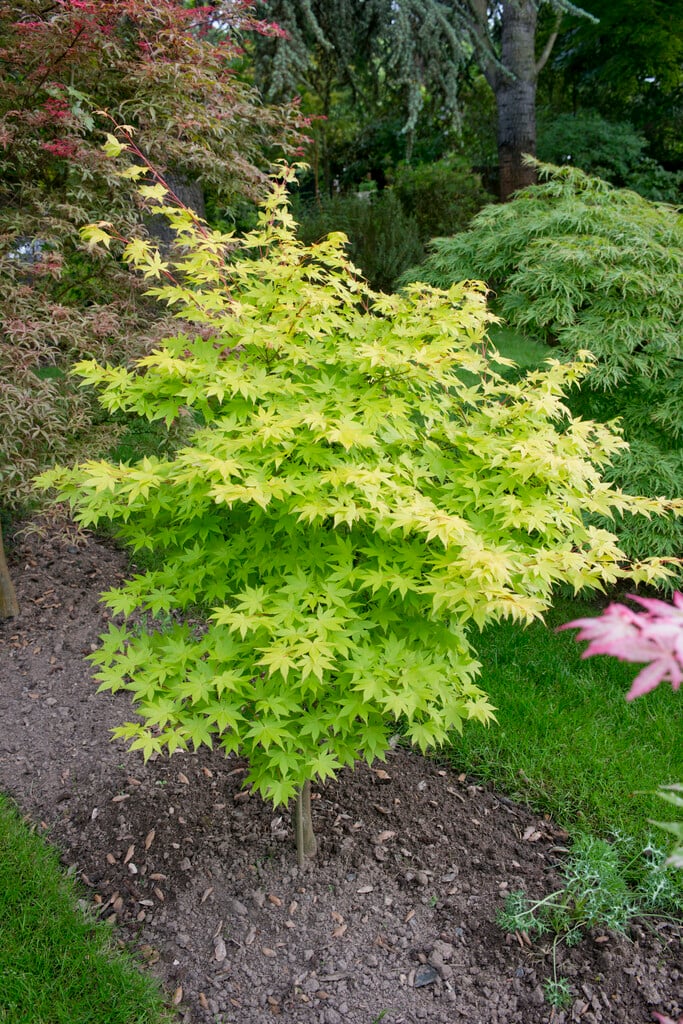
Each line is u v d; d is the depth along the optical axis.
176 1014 2.23
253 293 2.48
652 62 13.52
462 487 2.37
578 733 3.45
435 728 2.42
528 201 5.29
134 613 4.31
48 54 4.11
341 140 14.54
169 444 4.84
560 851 2.84
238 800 3.06
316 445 2.22
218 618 2.07
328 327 2.41
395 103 11.45
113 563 4.89
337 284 2.50
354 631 2.16
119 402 2.36
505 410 2.57
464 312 2.42
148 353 4.26
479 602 1.90
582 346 4.42
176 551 2.62
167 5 4.33
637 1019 2.21
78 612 4.31
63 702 3.59
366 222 10.53
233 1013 2.24
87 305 4.76
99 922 2.50
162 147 4.42
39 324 4.00
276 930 2.51
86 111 4.31
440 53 8.45
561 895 2.63
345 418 2.16
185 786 3.14
